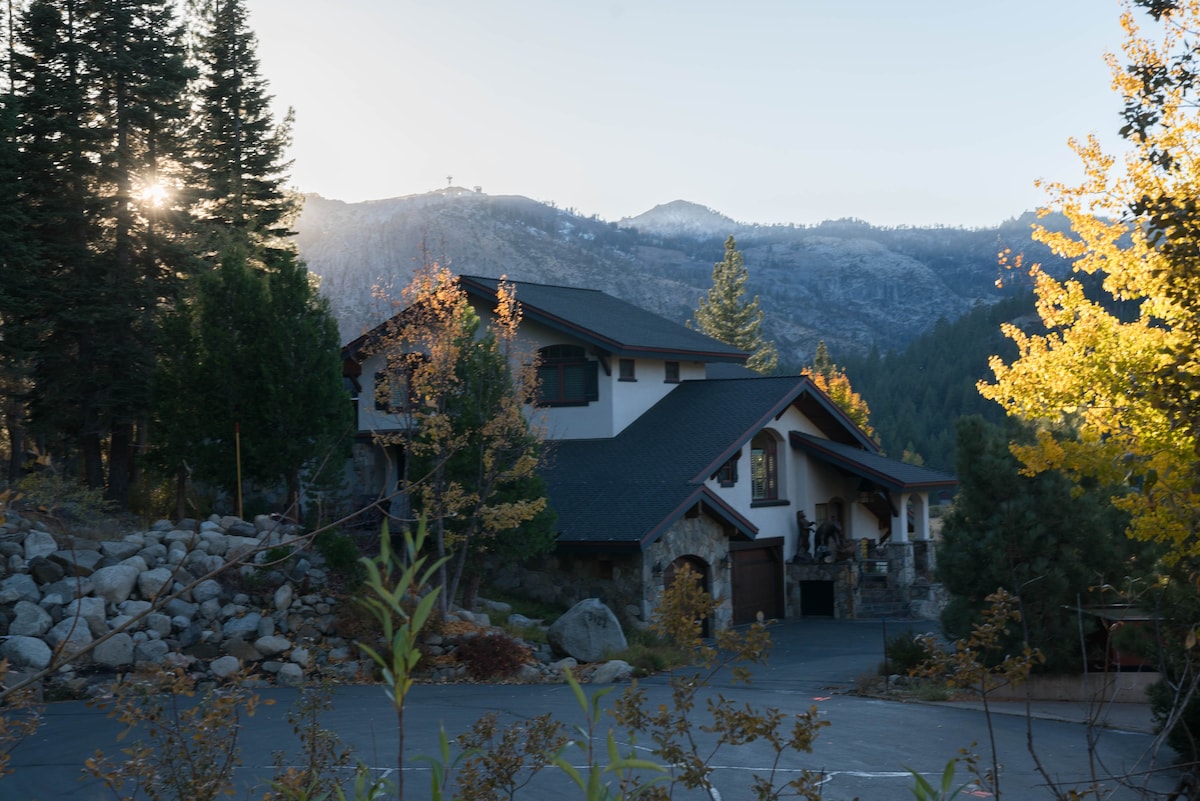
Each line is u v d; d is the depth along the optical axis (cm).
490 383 2466
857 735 1495
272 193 4238
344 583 2216
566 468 3078
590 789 339
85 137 3200
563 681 2067
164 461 2631
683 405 3409
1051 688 1859
